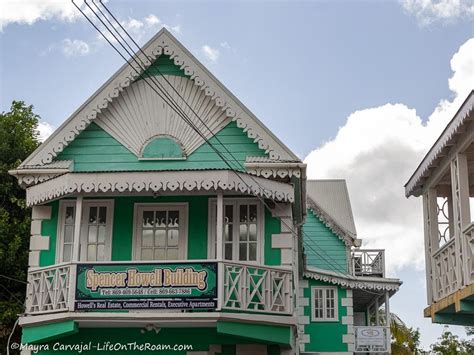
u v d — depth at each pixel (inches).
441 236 597.6
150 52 606.9
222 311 526.9
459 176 507.5
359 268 1051.9
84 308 537.6
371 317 1248.2
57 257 589.0
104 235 592.1
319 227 1049.5
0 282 720.3
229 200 588.4
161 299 533.3
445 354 1568.7
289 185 579.2
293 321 549.0
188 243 584.1
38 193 581.3
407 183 642.8
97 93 607.5
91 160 607.2
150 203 594.9
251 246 580.4
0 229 713.6
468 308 497.7
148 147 607.5
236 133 601.3
